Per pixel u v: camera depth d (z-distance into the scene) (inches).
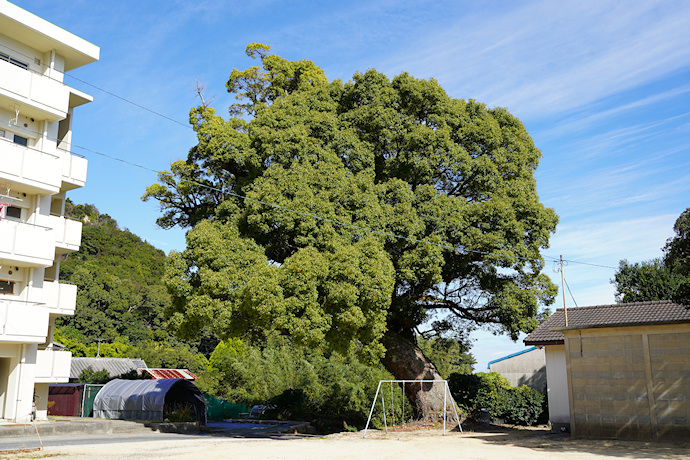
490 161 1028.5
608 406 719.1
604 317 947.3
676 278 1422.2
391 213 941.8
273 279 805.2
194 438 844.0
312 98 1095.0
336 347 854.5
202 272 864.3
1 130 918.4
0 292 906.1
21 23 907.4
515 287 1015.6
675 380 676.1
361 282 830.5
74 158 1027.3
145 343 2864.2
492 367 1496.1
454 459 563.8
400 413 1118.4
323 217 899.4
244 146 1008.2
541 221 1029.2
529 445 692.1
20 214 938.1
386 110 1023.6
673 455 561.6
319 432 1234.6
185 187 1086.4
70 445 676.7
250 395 1733.5
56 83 954.7
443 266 1018.1
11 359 906.1
